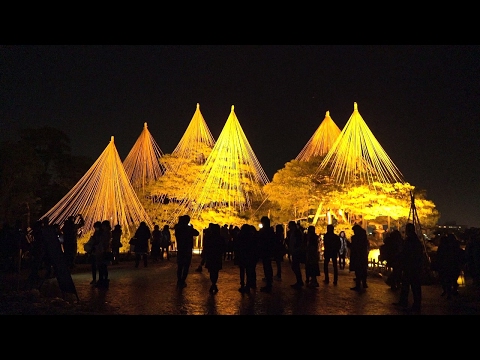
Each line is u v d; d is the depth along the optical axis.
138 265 21.98
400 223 38.31
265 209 46.03
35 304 10.68
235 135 41.75
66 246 16.50
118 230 23.39
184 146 46.72
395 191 35.03
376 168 36.31
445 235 14.02
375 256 24.42
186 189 43.91
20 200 28.92
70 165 38.84
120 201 32.81
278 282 16.91
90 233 30.30
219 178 41.25
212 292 13.45
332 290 14.88
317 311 10.95
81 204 32.00
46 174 37.72
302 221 43.78
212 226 13.77
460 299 13.26
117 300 11.90
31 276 13.88
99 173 32.72
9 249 16.41
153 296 12.66
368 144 35.88
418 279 11.31
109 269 20.42
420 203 34.69
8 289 13.14
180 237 14.55
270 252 14.07
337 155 37.53
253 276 13.77
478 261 14.75
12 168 28.92
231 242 24.08
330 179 38.72
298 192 39.16
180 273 14.51
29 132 37.84
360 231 15.27
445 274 13.49
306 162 41.59
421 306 12.07
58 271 11.78
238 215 43.72
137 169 45.03
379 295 13.88
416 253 11.44
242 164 42.69
